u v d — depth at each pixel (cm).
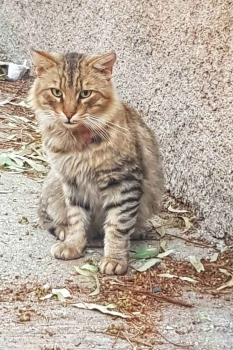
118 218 164
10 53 290
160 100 198
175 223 184
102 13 225
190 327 147
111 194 164
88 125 161
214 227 179
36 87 166
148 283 159
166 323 147
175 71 192
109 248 163
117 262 162
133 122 171
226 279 163
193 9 183
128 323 147
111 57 162
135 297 154
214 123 179
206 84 180
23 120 239
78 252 167
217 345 142
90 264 164
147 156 172
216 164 178
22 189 198
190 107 186
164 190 190
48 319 147
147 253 169
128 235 164
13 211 185
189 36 185
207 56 180
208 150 181
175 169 194
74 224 169
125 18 212
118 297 154
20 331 143
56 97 162
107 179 163
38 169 209
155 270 164
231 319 149
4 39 291
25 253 167
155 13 198
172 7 191
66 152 165
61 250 166
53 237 175
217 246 175
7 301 151
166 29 194
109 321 147
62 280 158
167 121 196
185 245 175
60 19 253
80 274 160
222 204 177
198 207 186
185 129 189
